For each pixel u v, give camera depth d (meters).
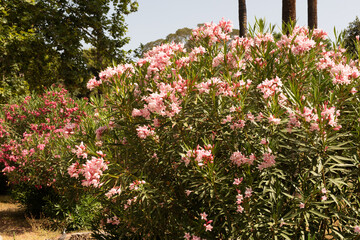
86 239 5.93
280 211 2.53
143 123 3.11
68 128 3.60
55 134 6.82
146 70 3.16
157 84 3.14
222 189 2.65
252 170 2.81
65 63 14.48
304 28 3.51
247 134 2.88
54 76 14.74
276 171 2.72
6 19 12.61
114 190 2.84
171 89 2.79
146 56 3.58
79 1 14.30
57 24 14.09
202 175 2.60
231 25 3.49
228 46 3.48
